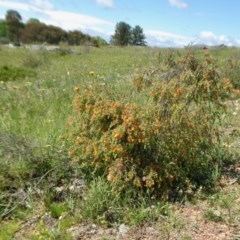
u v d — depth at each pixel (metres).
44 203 4.33
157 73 5.54
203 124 4.86
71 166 4.79
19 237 3.92
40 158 4.88
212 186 4.62
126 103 4.68
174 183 4.61
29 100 8.05
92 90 4.85
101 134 4.60
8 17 58.00
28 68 16.47
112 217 4.10
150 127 4.36
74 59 20.02
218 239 3.74
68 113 6.95
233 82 8.61
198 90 4.99
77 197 4.45
